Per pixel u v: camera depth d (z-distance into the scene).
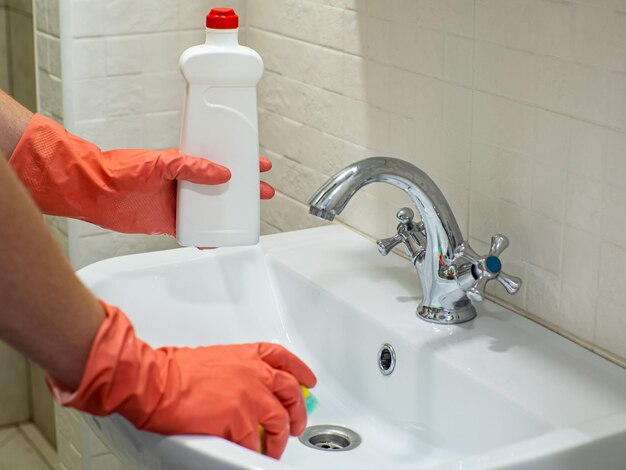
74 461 1.84
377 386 1.20
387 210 1.41
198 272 1.35
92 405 0.77
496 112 1.18
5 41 2.21
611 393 1.00
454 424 1.08
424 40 1.27
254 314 1.38
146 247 1.71
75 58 1.56
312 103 1.54
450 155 1.27
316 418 1.22
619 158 1.02
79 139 1.12
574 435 0.90
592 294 1.09
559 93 1.08
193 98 1.05
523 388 1.01
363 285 1.30
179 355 0.86
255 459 0.80
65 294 0.72
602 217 1.06
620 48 1.00
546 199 1.13
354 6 1.40
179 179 1.07
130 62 1.60
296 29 1.55
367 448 1.15
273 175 1.69
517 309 1.20
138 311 1.28
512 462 0.85
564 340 1.13
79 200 1.11
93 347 0.74
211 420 0.82
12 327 0.70
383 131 1.39
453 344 1.12
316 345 1.32
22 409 2.52
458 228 1.16
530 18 1.10
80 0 1.54
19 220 0.67
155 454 0.83
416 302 1.24
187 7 1.62
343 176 1.09
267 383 0.86
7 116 1.09
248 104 1.05
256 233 1.09
